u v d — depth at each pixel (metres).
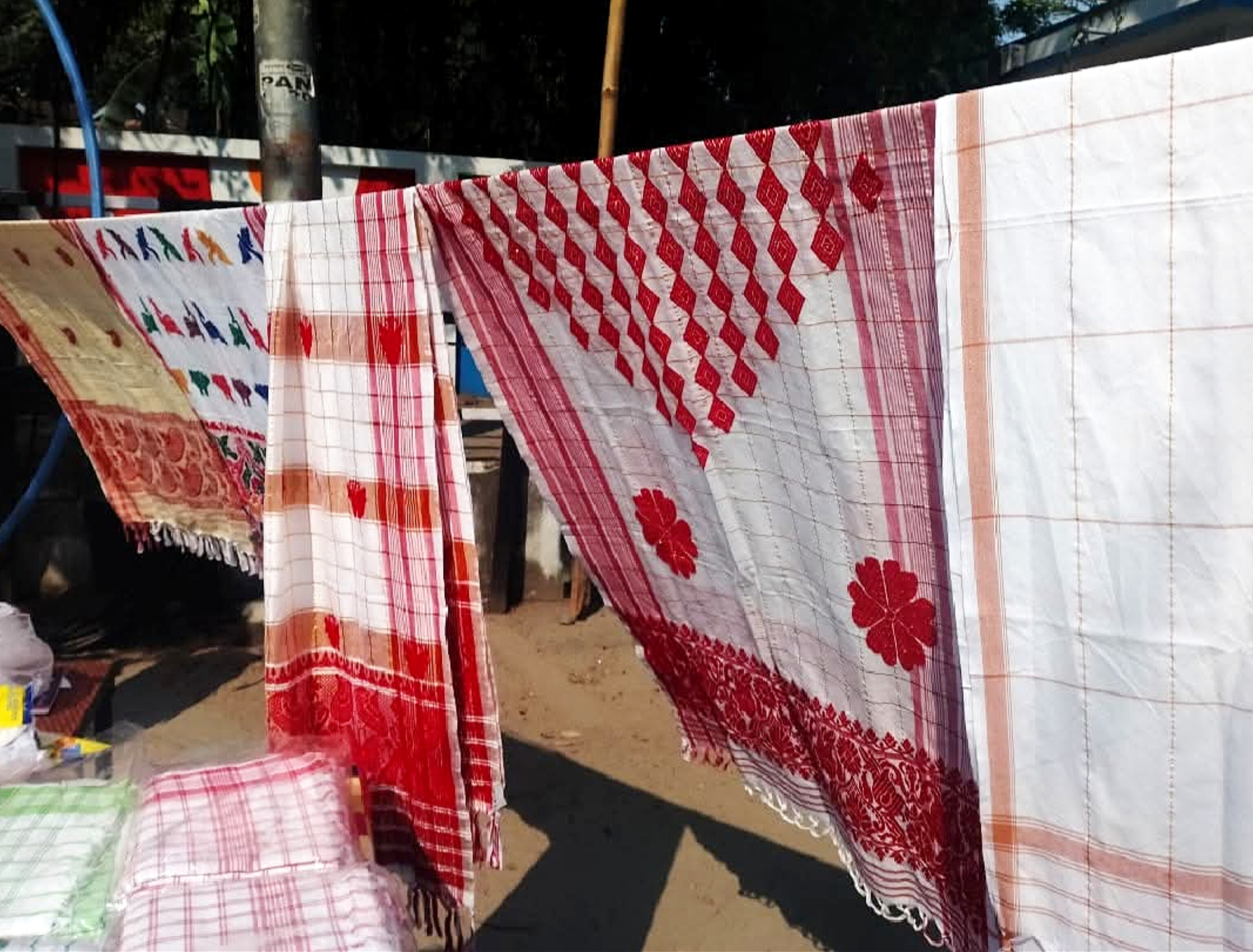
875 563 1.49
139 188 5.95
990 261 1.12
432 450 1.81
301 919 1.53
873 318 1.34
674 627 2.10
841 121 1.23
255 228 2.04
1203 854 1.10
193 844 1.72
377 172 6.29
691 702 2.18
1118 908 1.16
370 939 1.48
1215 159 1.00
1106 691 1.13
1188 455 1.05
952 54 6.00
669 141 7.05
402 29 6.67
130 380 2.94
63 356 3.13
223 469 2.71
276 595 2.08
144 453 3.06
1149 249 1.04
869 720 1.61
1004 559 1.16
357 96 6.89
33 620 4.77
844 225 1.31
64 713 2.74
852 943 2.81
